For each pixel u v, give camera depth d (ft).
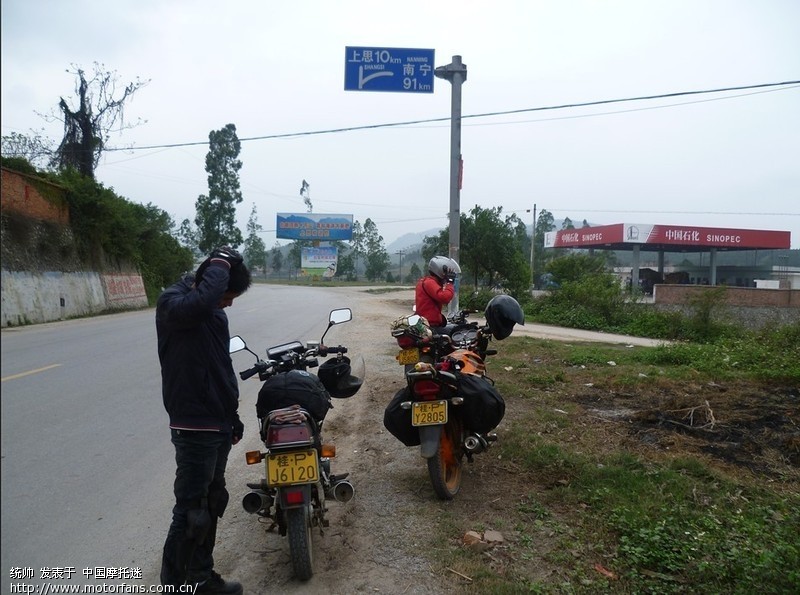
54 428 20.70
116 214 77.10
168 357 9.90
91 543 12.65
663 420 19.98
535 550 11.81
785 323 46.96
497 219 85.46
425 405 13.82
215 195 173.88
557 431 19.11
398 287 204.03
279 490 10.67
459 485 14.97
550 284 95.91
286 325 55.83
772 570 10.14
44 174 68.33
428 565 11.38
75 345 40.73
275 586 10.86
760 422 19.74
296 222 208.03
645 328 53.98
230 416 10.48
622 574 10.82
